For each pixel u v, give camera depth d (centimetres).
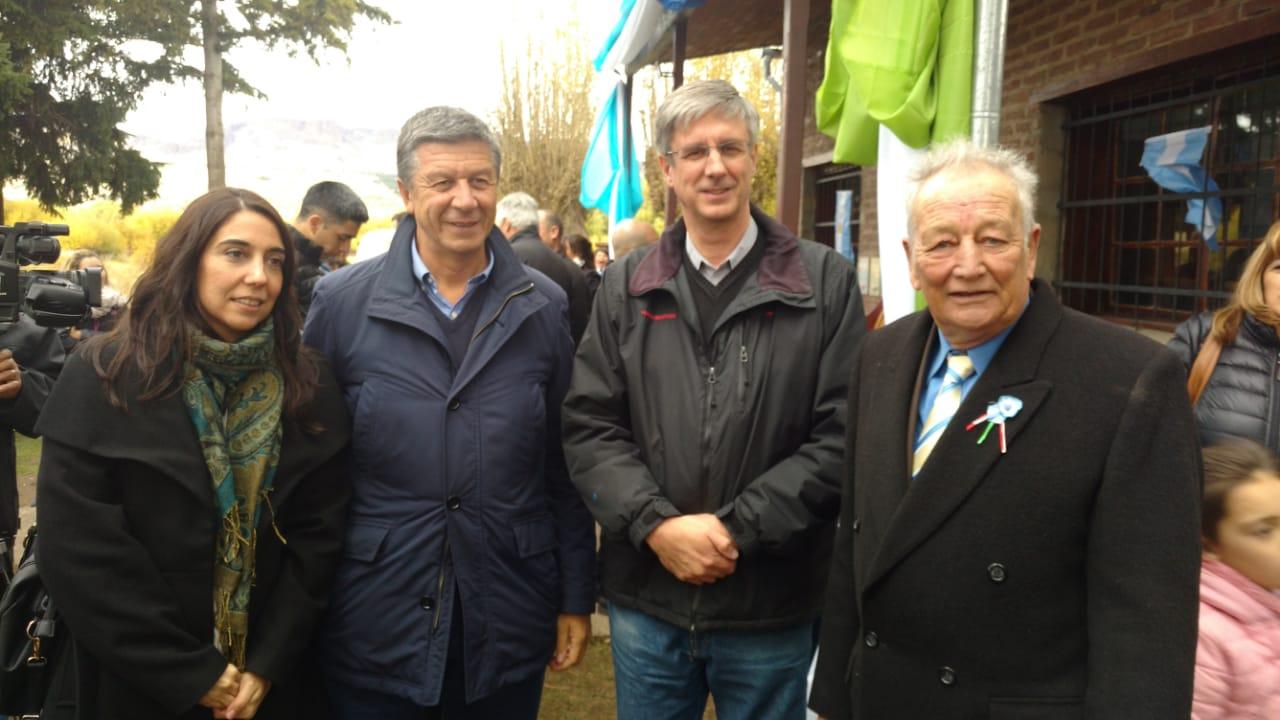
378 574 206
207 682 181
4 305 273
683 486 204
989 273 146
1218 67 356
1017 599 144
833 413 201
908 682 155
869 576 158
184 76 1600
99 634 175
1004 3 257
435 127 204
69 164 1443
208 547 186
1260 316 229
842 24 280
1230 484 174
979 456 147
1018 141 472
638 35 627
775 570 204
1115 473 137
